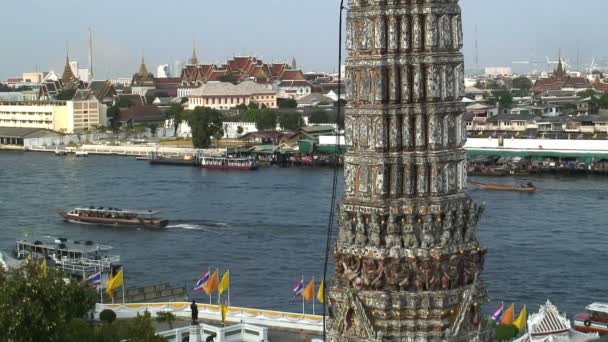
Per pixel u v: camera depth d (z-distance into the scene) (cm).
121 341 10344
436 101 7144
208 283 14662
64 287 10231
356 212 7238
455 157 7244
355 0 7212
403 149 7144
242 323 12875
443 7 7112
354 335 7200
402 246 7162
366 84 7162
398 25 7094
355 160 7250
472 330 7300
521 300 16412
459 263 7250
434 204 7144
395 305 7106
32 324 9325
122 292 16688
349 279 7250
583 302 16238
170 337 12325
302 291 15350
